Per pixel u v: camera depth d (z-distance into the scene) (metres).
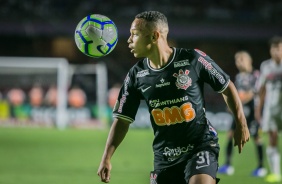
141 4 115.19
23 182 36.88
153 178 18.27
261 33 110.81
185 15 111.44
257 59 118.00
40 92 89.44
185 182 17.84
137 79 18.17
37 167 44.69
